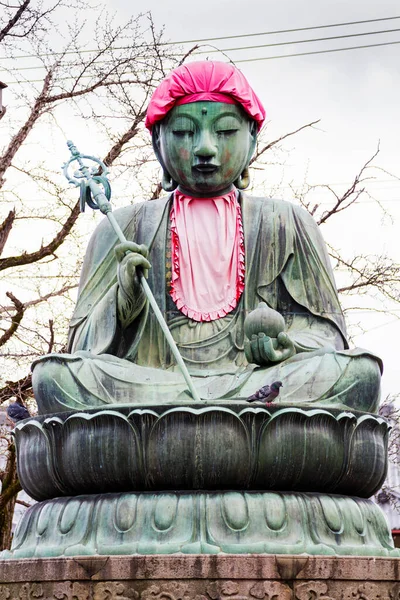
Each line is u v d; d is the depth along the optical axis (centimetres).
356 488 986
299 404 934
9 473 1816
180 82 1101
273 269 1116
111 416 929
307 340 1057
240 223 1130
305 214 1158
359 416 969
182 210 1134
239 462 919
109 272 1130
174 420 919
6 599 920
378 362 1020
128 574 875
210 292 1103
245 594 862
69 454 951
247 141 1123
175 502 920
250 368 1035
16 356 1862
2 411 1912
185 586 866
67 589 889
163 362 1078
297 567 875
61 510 958
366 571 896
